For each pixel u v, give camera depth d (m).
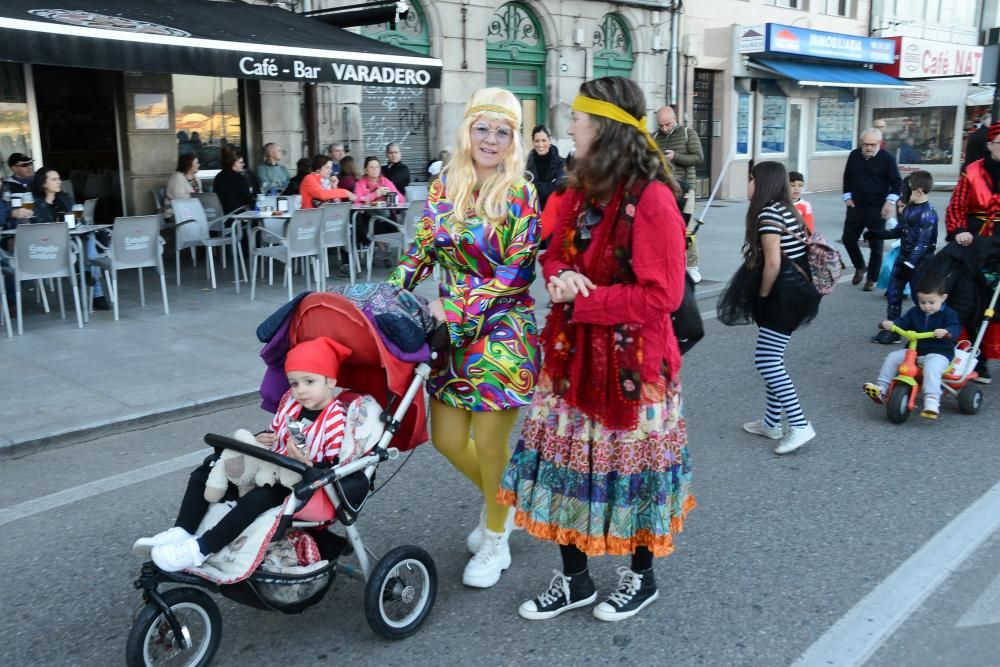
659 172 2.88
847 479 4.70
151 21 8.85
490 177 3.30
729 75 19.88
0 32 7.16
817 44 20.69
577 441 3.06
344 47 9.91
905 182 7.69
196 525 2.92
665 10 18.03
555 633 3.27
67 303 9.12
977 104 22.70
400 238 10.20
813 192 23.16
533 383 3.44
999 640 3.20
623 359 2.95
